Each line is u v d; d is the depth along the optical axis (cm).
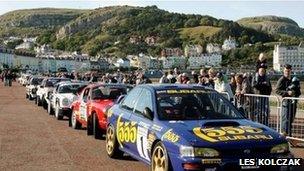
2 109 2478
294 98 1226
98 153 1096
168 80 2031
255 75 1426
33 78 3553
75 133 1462
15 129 1562
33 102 3155
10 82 6781
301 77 13362
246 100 1434
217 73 1533
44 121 1845
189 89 872
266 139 705
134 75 2866
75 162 986
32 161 998
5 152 1111
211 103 845
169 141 726
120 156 1020
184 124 758
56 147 1184
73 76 4244
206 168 675
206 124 753
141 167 930
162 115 808
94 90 1435
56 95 1956
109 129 1032
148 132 804
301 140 1183
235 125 761
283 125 1257
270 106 1325
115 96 1420
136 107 912
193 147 684
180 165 693
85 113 1438
